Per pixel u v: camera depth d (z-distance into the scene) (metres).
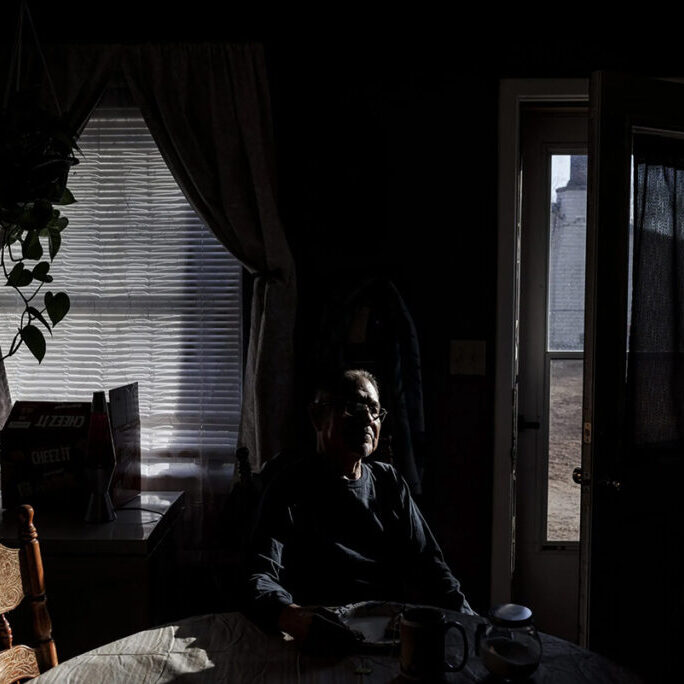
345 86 2.69
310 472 1.85
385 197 2.71
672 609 2.44
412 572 1.95
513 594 3.01
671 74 2.66
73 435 2.36
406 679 1.30
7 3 2.67
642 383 2.40
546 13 2.65
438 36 2.67
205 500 2.79
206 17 2.67
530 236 2.96
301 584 1.79
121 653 1.43
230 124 2.62
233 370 2.80
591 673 1.36
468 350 2.71
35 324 2.81
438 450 2.74
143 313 2.80
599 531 2.31
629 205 2.31
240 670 1.35
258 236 2.62
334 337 2.59
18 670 1.54
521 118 2.92
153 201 2.79
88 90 2.64
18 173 2.14
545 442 3.00
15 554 1.60
